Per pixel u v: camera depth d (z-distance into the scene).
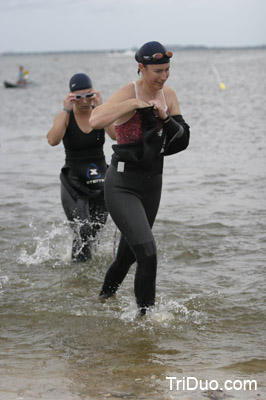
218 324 6.71
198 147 19.89
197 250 9.35
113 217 6.43
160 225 10.68
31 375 5.38
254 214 11.29
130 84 6.16
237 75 76.88
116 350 6.05
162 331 6.52
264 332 6.48
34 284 8.18
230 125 25.56
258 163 16.62
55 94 50.03
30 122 29.41
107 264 9.09
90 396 4.89
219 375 5.37
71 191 9.16
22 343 6.25
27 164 17.58
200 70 98.38
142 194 6.37
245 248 9.38
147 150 6.06
